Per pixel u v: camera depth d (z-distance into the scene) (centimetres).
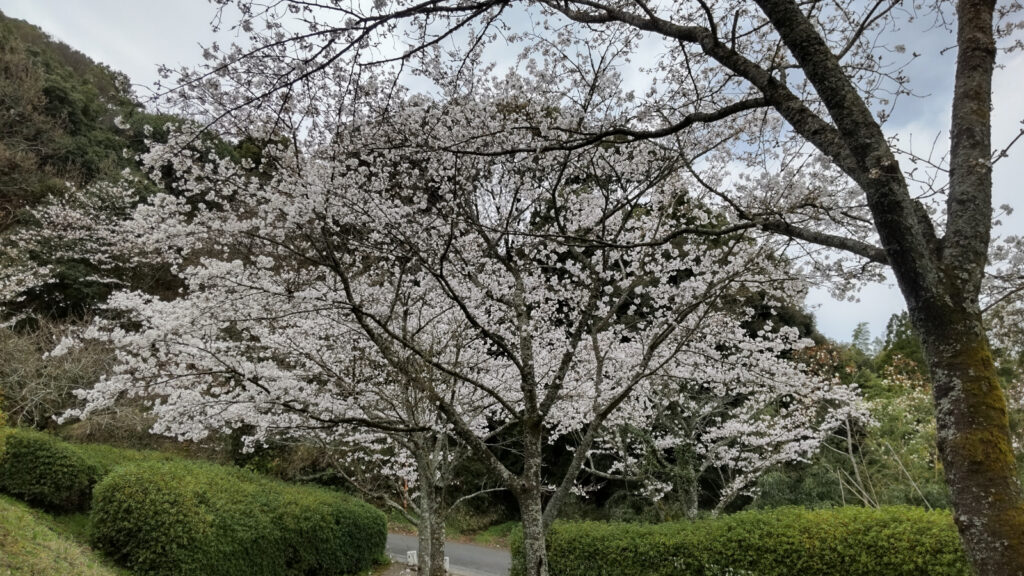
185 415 576
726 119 504
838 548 605
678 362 669
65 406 1119
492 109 515
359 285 564
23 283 1305
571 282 726
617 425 1044
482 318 664
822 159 409
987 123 208
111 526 720
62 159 1728
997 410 169
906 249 190
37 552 575
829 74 217
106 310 1321
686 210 622
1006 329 617
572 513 1451
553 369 706
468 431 383
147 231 585
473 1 317
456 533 1545
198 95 371
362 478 1088
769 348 875
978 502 162
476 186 569
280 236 510
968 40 220
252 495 855
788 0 229
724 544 676
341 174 495
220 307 543
